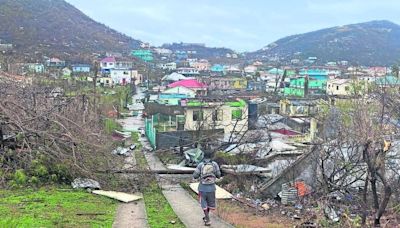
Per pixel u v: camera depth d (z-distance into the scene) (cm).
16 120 1489
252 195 1777
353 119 1670
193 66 14862
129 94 7825
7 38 10044
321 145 1783
